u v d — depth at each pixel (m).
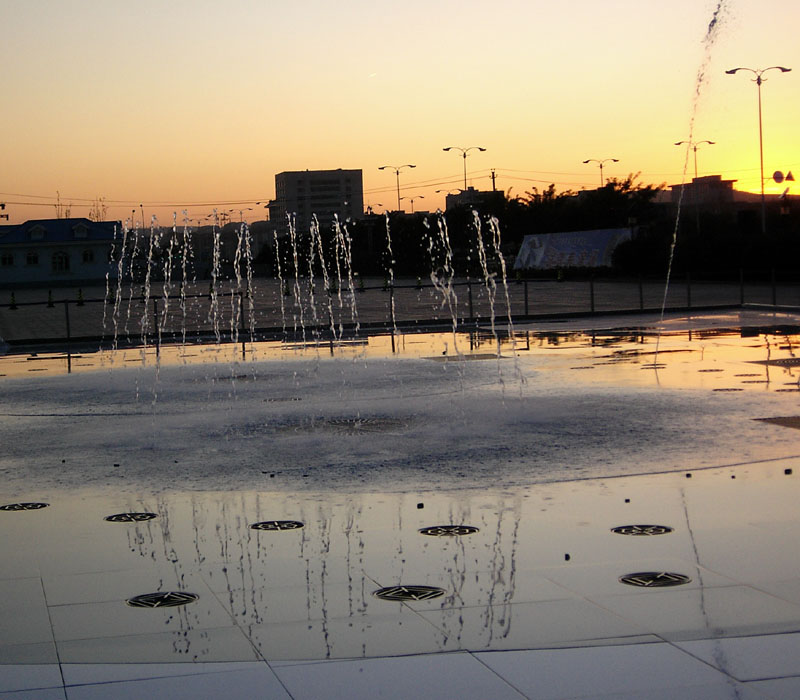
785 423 12.11
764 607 5.65
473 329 31.33
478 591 6.07
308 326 35.06
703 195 111.94
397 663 4.95
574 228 110.44
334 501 8.61
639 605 5.74
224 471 10.09
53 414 14.48
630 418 12.75
